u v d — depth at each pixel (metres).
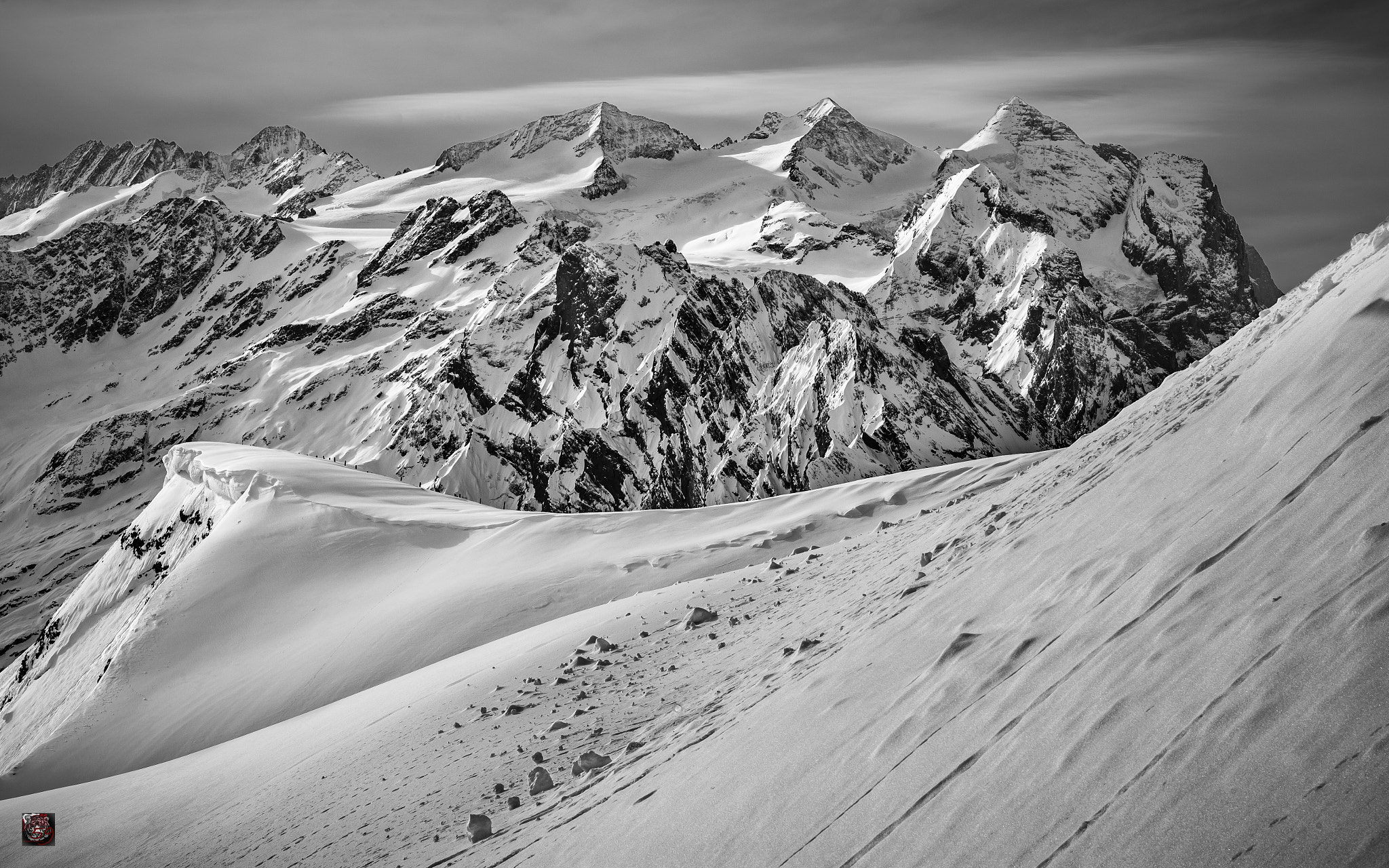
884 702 9.47
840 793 8.16
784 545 51.41
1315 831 4.59
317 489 75.81
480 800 16.27
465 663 33.62
